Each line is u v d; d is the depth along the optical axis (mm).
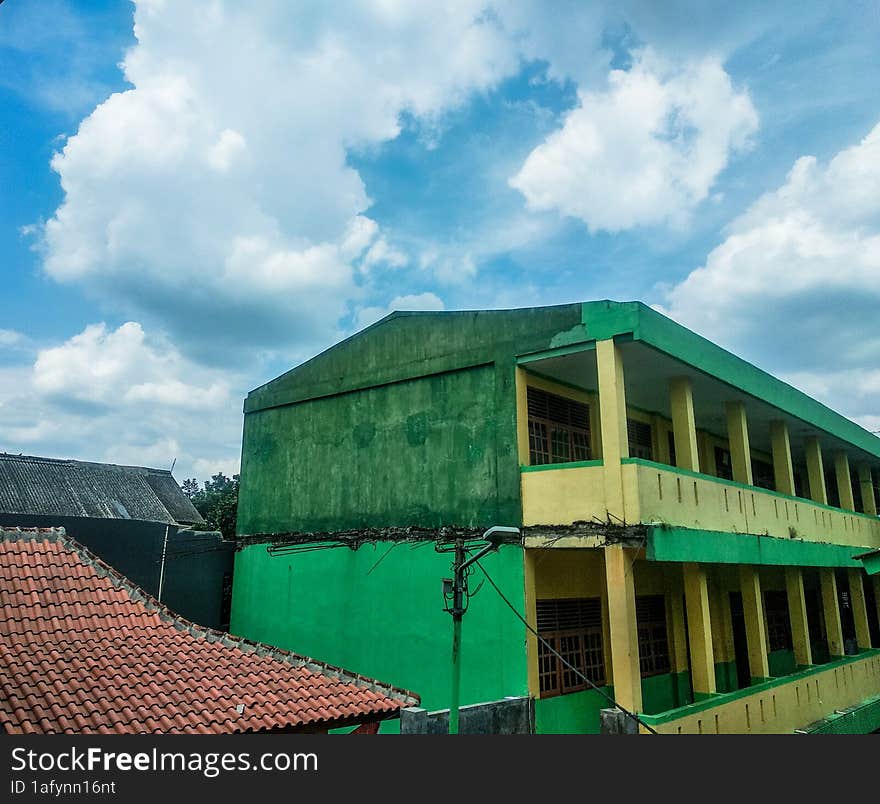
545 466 11984
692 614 12750
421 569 13508
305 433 16781
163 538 17016
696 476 12492
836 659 18188
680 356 12258
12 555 11156
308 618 15492
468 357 13562
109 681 8852
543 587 12820
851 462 23297
